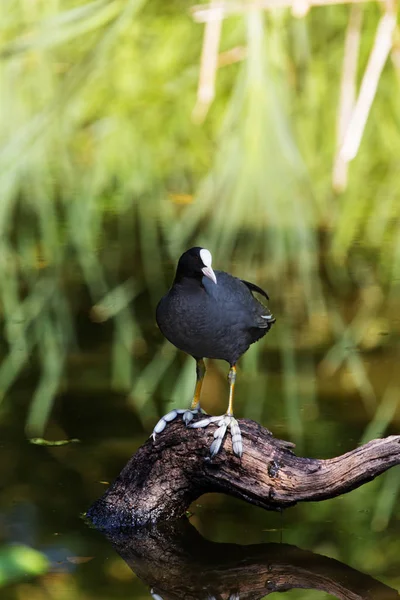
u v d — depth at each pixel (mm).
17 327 11672
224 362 10773
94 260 13719
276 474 7293
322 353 10938
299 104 18516
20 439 8820
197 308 7551
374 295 12602
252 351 11039
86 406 9547
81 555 7035
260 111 17125
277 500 7324
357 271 13352
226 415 7574
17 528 7383
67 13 18344
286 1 16484
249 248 14047
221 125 18609
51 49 19250
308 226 14984
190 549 7176
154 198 16281
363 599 6551
